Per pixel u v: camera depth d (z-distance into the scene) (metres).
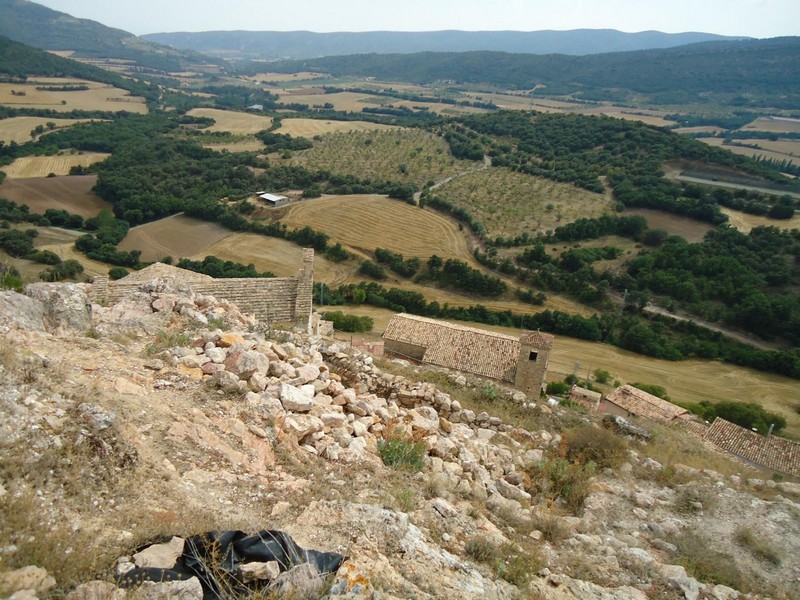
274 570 5.62
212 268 63.91
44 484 6.16
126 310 13.50
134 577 5.15
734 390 48.97
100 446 7.01
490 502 10.47
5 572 4.61
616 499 12.44
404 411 14.07
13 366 7.84
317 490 8.17
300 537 6.67
